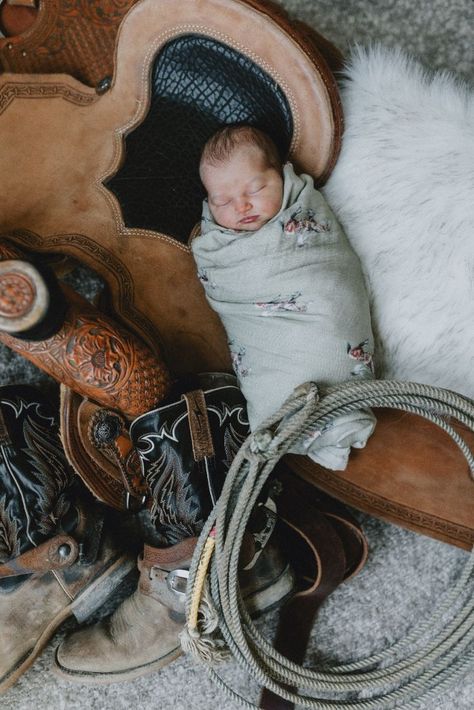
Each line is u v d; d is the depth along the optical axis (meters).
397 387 0.93
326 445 0.99
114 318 1.05
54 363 0.92
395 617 1.23
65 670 1.13
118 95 0.98
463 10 1.21
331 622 1.22
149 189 1.04
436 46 1.22
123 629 1.12
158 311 1.07
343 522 1.11
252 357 1.00
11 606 1.09
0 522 1.05
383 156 0.99
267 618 1.22
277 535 1.14
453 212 0.97
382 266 1.01
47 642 1.14
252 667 1.02
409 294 1.01
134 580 1.22
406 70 1.00
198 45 0.96
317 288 0.96
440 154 0.97
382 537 1.24
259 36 0.93
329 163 1.00
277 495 1.08
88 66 1.00
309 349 0.96
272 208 0.97
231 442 1.03
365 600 1.23
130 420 1.03
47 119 0.99
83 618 1.14
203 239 1.00
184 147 1.03
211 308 1.09
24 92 0.97
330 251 0.98
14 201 1.00
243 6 0.90
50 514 1.06
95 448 1.03
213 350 1.10
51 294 0.85
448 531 1.09
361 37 1.23
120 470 1.05
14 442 1.06
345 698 1.21
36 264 0.85
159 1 0.91
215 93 1.00
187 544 1.01
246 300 0.99
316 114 0.97
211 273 1.00
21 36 0.98
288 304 0.97
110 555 1.13
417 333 1.02
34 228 1.01
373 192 1.00
